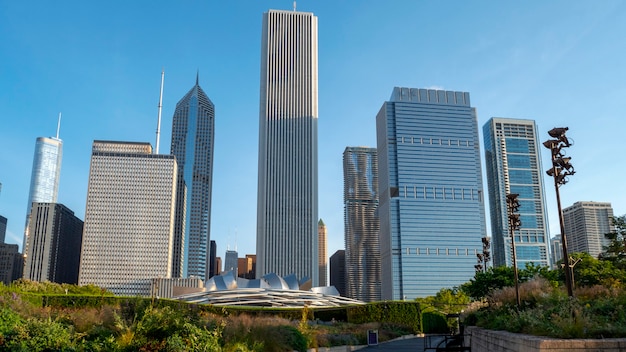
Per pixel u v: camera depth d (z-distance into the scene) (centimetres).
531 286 3388
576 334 1769
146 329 2041
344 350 4262
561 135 2483
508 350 1992
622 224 6203
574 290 3164
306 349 3297
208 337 2159
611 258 6209
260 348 2612
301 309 7794
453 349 3456
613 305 2234
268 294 11044
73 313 2942
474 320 3638
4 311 1847
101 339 2111
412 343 5306
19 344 1714
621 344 1580
